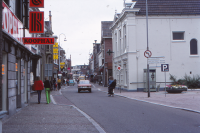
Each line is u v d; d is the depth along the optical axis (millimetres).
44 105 14047
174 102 14758
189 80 26359
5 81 9289
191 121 8570
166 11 27062
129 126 7730
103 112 11086
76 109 12016
